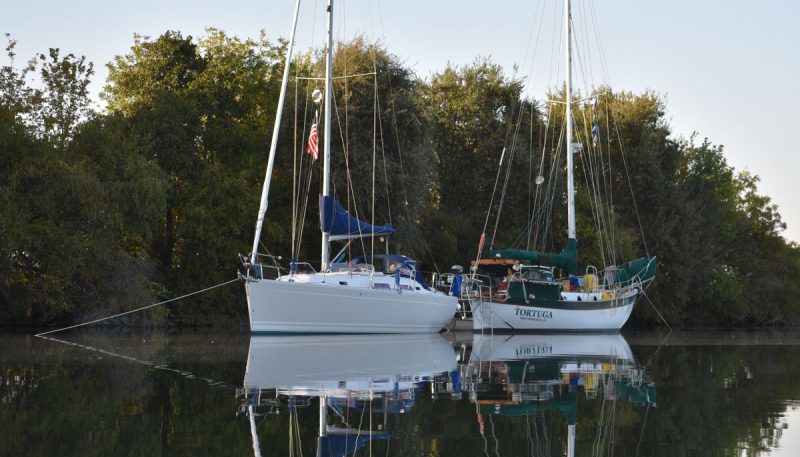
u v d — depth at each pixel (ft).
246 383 48.93
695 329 163.53
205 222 127.44
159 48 136.15
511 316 107.34
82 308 109.19
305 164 128.77
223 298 130.21
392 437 33.88
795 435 35.63
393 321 95.71
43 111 109.91
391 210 128.57
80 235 102.89
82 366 58.44
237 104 141.79
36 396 43.50
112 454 30.35
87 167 107.04
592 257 155.02
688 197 186.80
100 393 44.68
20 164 100.99
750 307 197.26
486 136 168.14
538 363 65.16
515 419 38.45
